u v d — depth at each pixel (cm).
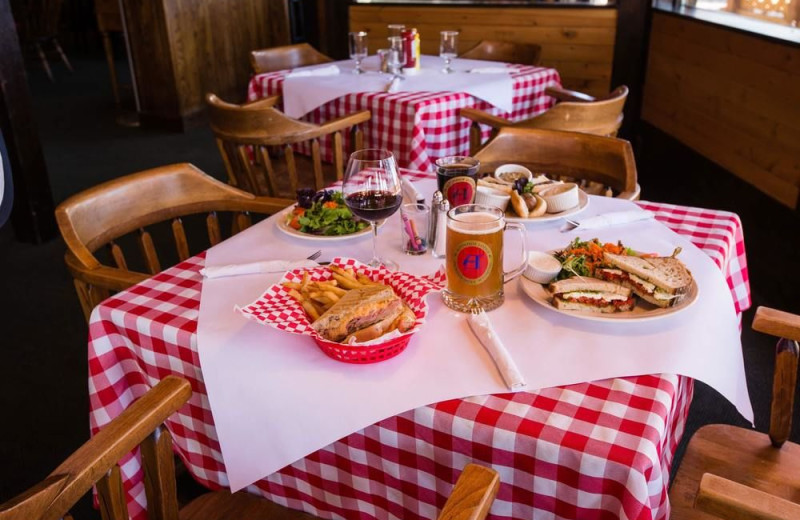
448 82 291
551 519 85
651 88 421
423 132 260
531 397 87
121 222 161
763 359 232
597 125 242
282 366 96
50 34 725
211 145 509
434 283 108
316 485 101
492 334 97
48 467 193
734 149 317
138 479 119
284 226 142
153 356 109
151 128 560
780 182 278
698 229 139
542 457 80
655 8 407
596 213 148
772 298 266
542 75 308
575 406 85
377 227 143
